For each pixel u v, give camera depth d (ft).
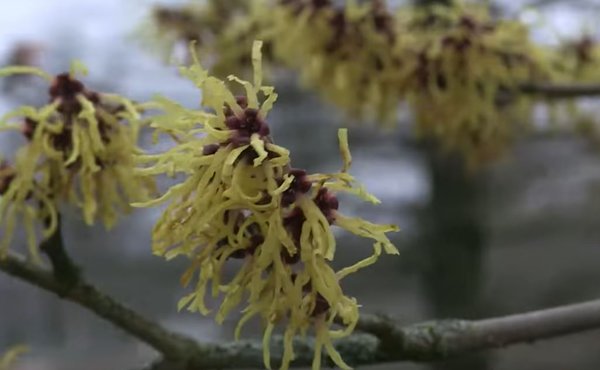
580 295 4.21
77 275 1.38
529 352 3.93
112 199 1.34
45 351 4.57
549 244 4.32
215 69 2.28
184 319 3.83
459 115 1.88
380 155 3.32
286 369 1.13
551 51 2.13
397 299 4.00
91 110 1.29
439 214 3.19
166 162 1.14
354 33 1.81
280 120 3.30
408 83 1.85
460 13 1.85
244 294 1.17
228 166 1.10
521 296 4.24
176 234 1.12
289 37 1.82
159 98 1.14
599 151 3.10
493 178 3.68
